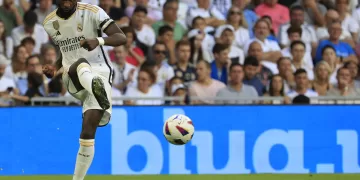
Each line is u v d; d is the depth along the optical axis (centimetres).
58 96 3369
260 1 3834
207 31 3662
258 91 3462
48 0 3666
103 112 2061
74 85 2086
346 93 3638
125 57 3509
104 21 2033
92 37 2064
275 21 3794
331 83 3631
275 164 3200
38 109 3128
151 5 3725
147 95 3441
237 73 3412
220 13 3756
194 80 3462
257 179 3092
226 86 3462
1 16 3584
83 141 2030
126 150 3155
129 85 3466
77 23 2048
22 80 3409
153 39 3591
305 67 3653
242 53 3628
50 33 2095
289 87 3531
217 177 3133
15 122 3119
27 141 3123
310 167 3212
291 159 3206
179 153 3167
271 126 3197
